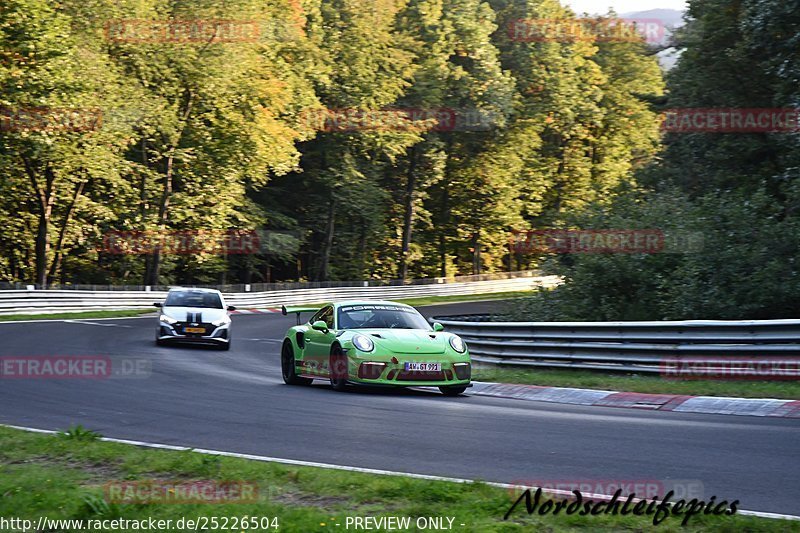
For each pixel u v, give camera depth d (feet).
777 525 18.37
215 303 82.99
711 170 88.58
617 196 83.76
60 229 151.53
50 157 128.77
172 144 144.87
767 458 26.40
